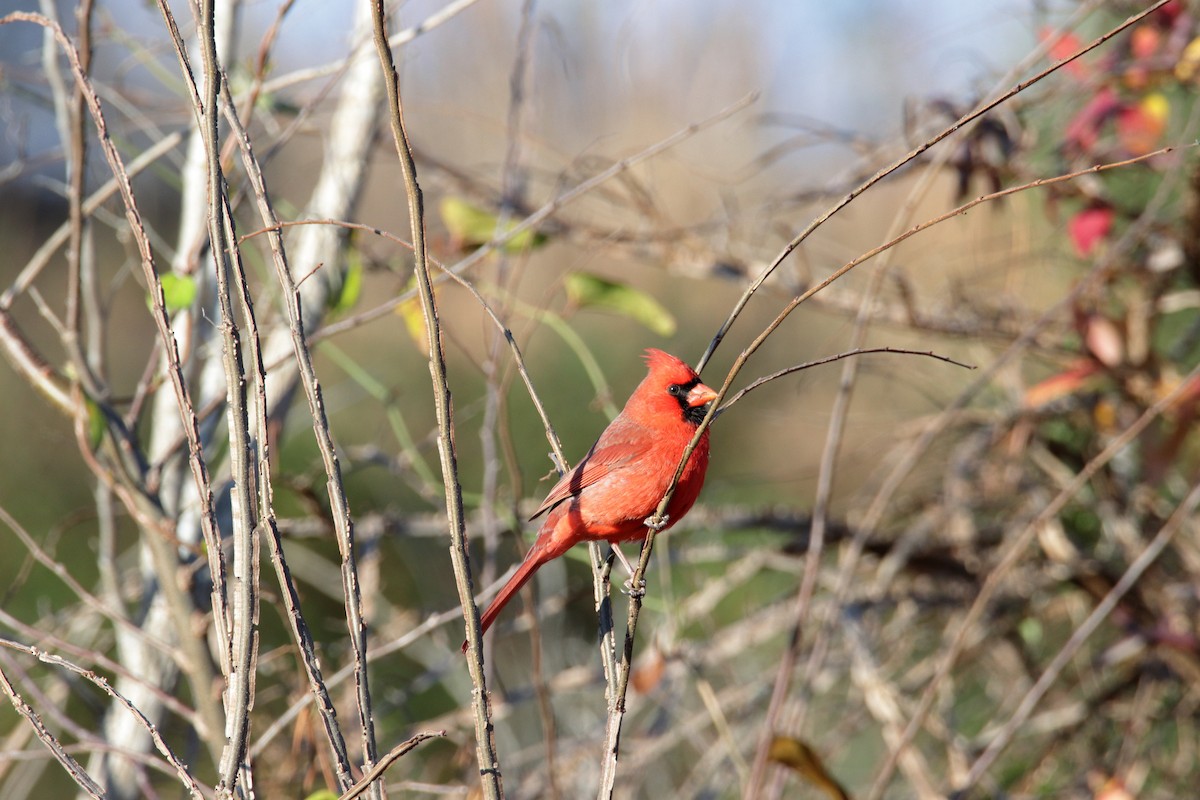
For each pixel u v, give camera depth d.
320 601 13.20
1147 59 8.86
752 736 10.05
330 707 4.69
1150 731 10.28
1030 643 10.68
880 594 9.84
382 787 4.65
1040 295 11.10
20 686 9.84
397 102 4.48
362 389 14.25
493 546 8.27
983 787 10.06
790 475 11.70
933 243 11.03
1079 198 9.22
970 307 10.09
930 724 9.59
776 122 10.11
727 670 11.14
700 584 12.45
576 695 11.93
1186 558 9.95
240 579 4.58
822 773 7.51
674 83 14.42
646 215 9.88
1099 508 10.32
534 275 14.63
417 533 9.99
